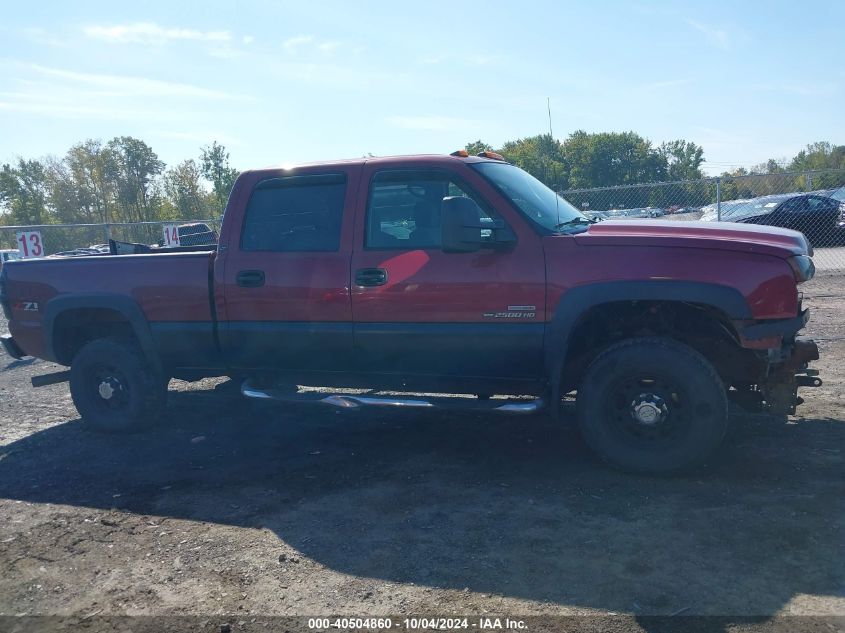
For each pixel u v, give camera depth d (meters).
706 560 3.54
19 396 8.05
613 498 4.34
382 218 5.12
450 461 5.17
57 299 6.07
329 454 5.48
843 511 3.98
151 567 3.84
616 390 4.62
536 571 3.54
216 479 5.07
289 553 3.89
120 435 6.25
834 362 7.37
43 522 4.50
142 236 22.89
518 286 4.68
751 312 4.34
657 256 4.46
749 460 4.82
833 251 16.22
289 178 5.42
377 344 5.09
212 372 5.89
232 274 5.45
